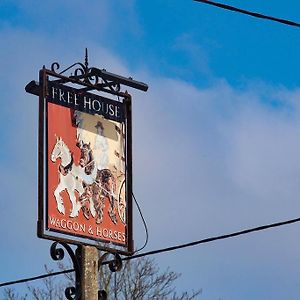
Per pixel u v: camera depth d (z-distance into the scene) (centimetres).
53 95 2462
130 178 2556
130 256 2564
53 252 2392
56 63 2477
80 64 2509
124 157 2561
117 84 2556
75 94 2498
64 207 2423
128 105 2584
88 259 2431
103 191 2500
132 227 2534
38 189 2398
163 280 4362
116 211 2517
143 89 2589
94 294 2419
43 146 2425
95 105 2530
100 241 2477
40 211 2389
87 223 2455
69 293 2428
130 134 2573
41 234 2375
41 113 2436
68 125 2473
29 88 2462
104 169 2516
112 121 2553
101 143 2522
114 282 4259
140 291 4284
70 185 2445
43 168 2412
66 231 2414
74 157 2466
